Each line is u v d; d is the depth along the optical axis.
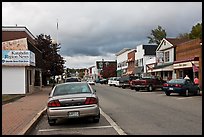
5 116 13.28
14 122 11.55
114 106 18.28
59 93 11.80
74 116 11.09
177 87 26.61
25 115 13.60
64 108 11.12
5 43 28.97
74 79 38.06
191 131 9.77
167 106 17.83
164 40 49.56
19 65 28.62
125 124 11.41
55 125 11.73
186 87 26.62
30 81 33.38
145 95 28.38
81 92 11.83
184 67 39.88
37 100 22.19
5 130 9.94
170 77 48.03
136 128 10.48
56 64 51.72
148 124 11.29
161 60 50.09
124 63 84.50
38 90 36.75
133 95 28.48
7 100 20.69
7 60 28.56
